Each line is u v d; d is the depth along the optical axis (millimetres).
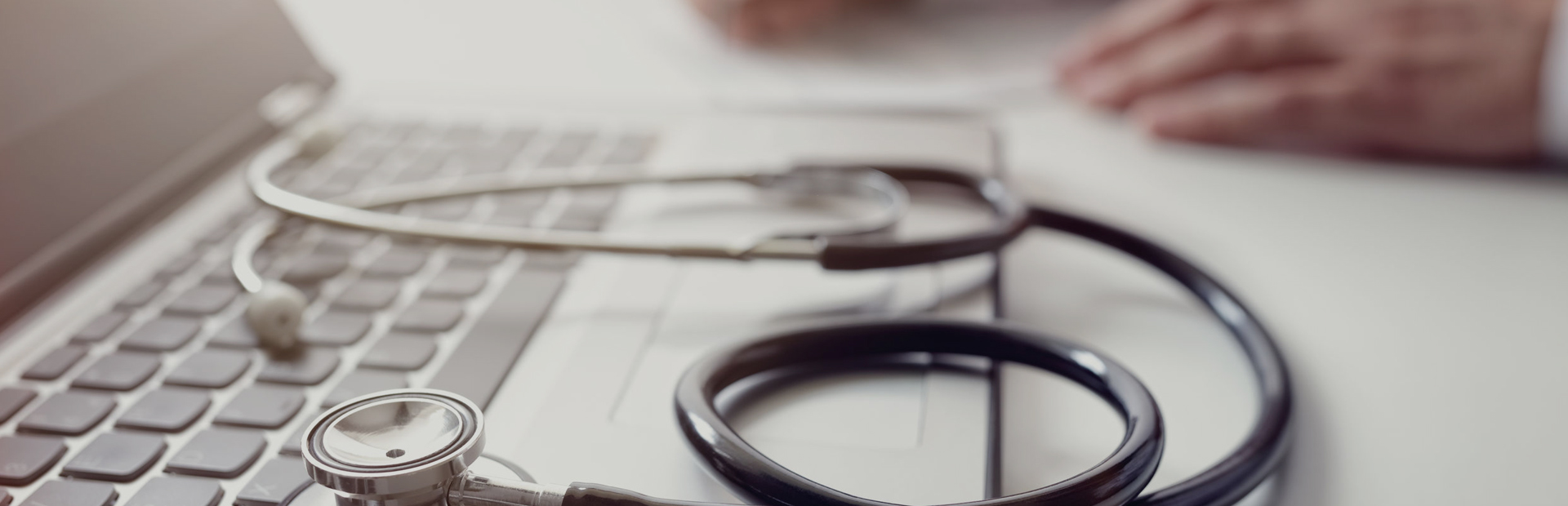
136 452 405
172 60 570
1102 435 452
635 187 570
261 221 529
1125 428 399
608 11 1035
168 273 490
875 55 876
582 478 400
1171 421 457
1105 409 464
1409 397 474
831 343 432
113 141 527
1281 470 441
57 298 476
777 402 428
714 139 624
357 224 484
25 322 463
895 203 525
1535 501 431
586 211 545
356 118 638
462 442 371
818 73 814
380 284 482
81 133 516
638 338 458
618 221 539
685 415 396
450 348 448
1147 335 500
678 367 444
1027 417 461
